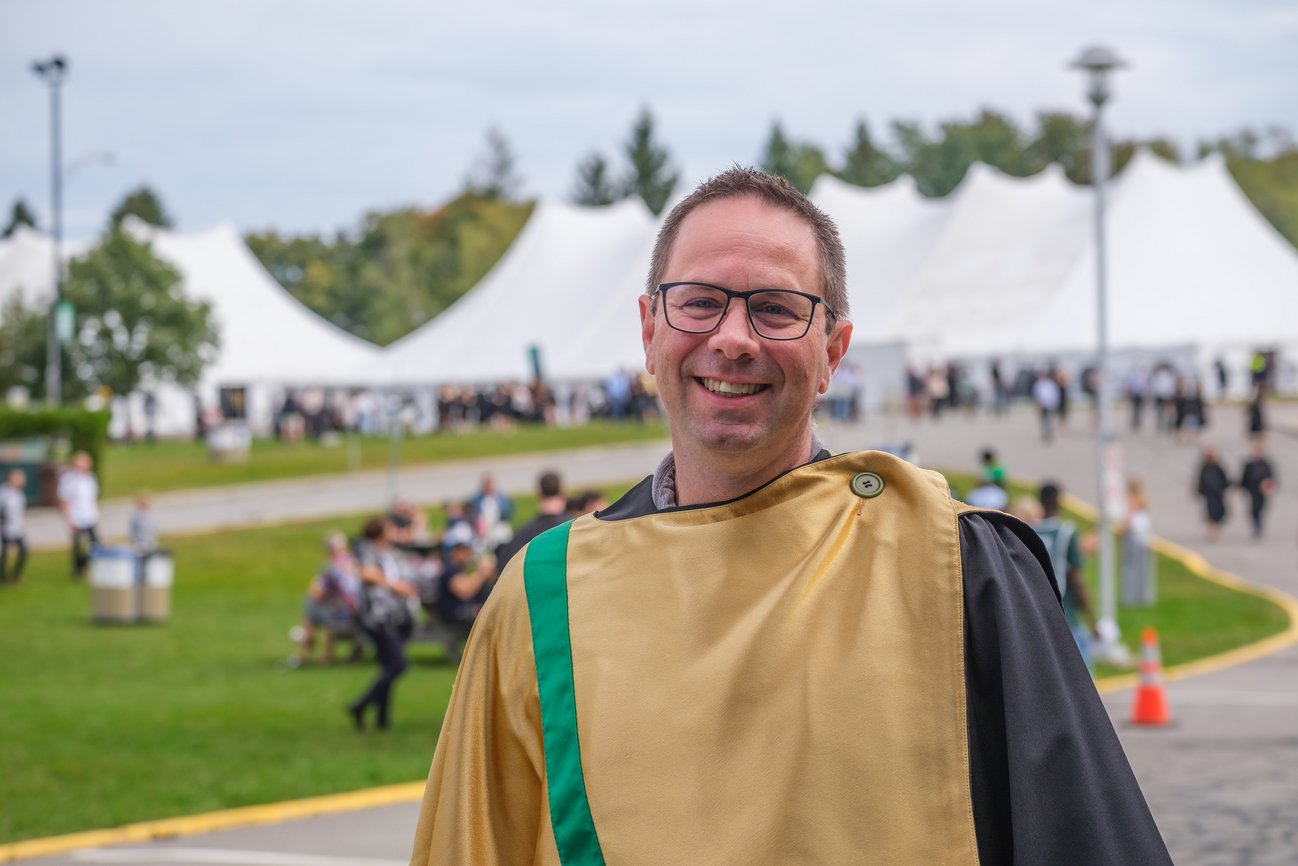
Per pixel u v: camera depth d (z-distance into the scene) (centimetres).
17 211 13500
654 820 181
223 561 2844
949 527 188
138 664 1759
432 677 1677
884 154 12412
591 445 4538
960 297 5356
